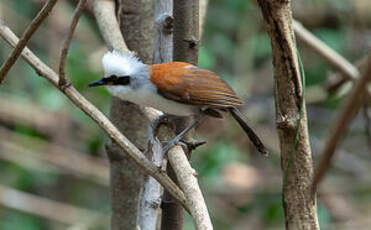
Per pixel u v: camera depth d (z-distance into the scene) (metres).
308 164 5.05
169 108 7.32
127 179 7.68
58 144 13.52
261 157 14.92
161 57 7.21
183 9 6.88
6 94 13.45
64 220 12.45
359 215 13.68
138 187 7.68
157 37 7.06
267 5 4.71
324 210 12.77
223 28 14.27
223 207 13.41
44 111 13.59
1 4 13.50
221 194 13.50
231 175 13.59
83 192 13.88
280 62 4.90
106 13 7.65
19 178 12.75
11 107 13.42
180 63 7.20
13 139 13.02
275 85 5.01
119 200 7.77
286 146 5.07
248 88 13.86
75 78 11.69
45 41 13.98
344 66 9.35
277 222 12.62
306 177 5.05
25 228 12.12
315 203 5.10
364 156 15.11
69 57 12.23
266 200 13.60
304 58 14.12
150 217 5.86
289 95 4.95
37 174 12.93
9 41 6.43
